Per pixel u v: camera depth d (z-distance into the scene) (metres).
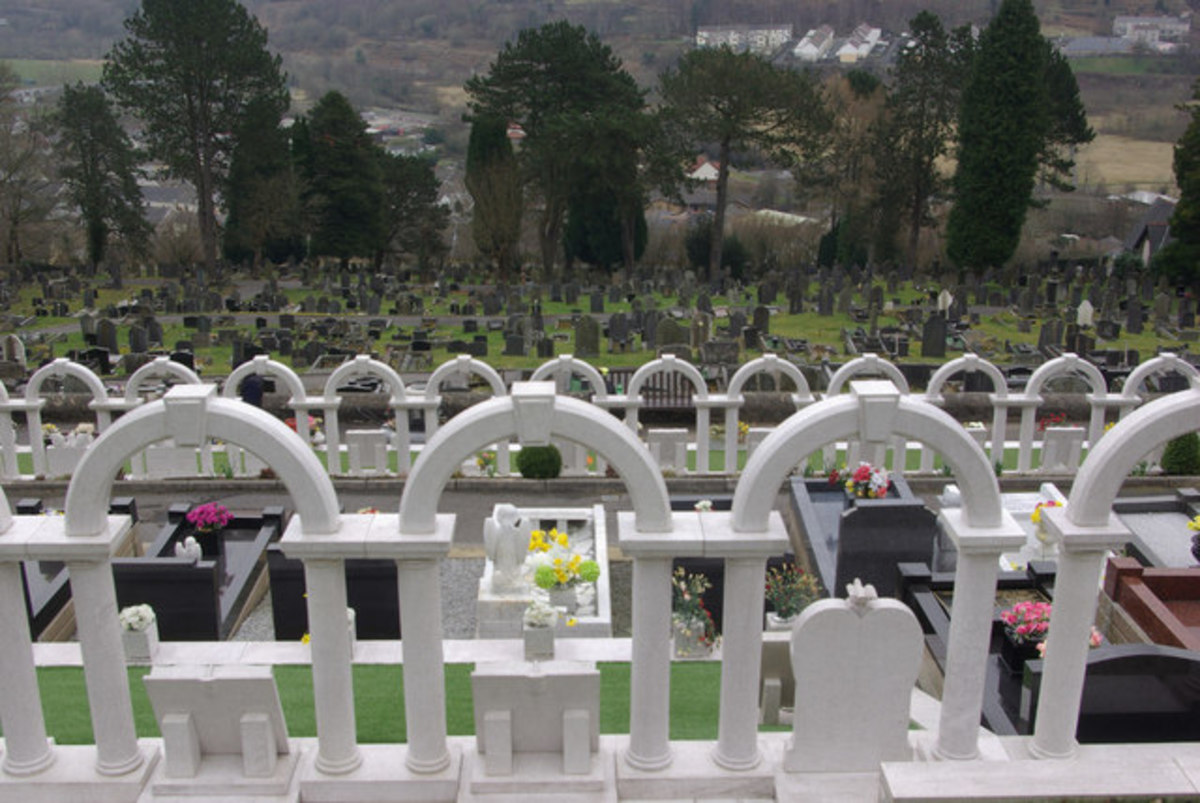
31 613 13.05
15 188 50.53
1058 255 54.66
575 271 53.34
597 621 13.20
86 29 159.62
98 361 30.36
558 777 7.80
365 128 52.28
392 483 20.70
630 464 7.29
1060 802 6.53
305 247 57.44
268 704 7.77
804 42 135.75
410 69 159.25
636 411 20.77
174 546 15.56
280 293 42.44
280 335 33.06
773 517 7.55
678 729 9.52
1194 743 8.59
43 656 11.27
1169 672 9.66
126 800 7.80
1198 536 15.41
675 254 58.91
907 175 50.84
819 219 64.44
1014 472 21.42
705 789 7.95
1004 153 45.31
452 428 7.21
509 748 7.79
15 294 43.47
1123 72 110.00
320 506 7.30
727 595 7.63
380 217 54.22
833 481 17.39
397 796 7.84
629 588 15.76
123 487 20.69
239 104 52.03
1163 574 13.20
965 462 7.46
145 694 10.48
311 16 176.62
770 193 80.94
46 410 26.14
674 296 44.78
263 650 11.80
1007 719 10.28
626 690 10.51
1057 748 8.18
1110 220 66.62
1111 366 31.00
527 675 7.66
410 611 7.52
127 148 53.50
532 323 34.97
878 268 50.91
